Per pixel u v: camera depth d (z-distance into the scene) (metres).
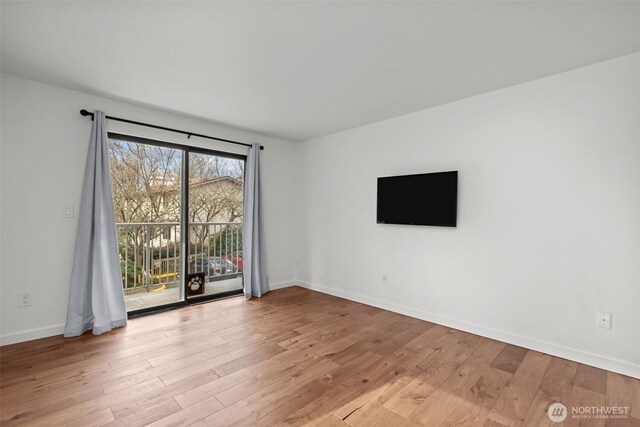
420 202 3.24
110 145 3.58
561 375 2.15
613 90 2.21
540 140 2.53
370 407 1.78
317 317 3.33
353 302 3.91
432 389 1.97
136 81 2.63
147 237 3.97
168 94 2.90
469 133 2.94
